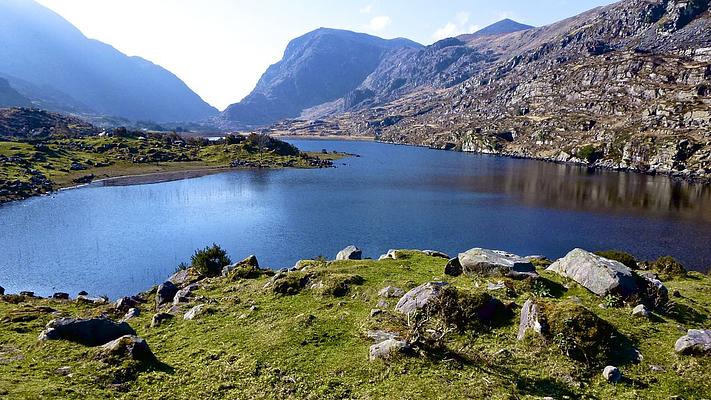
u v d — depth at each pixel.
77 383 16.06
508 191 158.62
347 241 91.81
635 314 22.61
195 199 137.50
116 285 66.50
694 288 31.84
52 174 165.50
